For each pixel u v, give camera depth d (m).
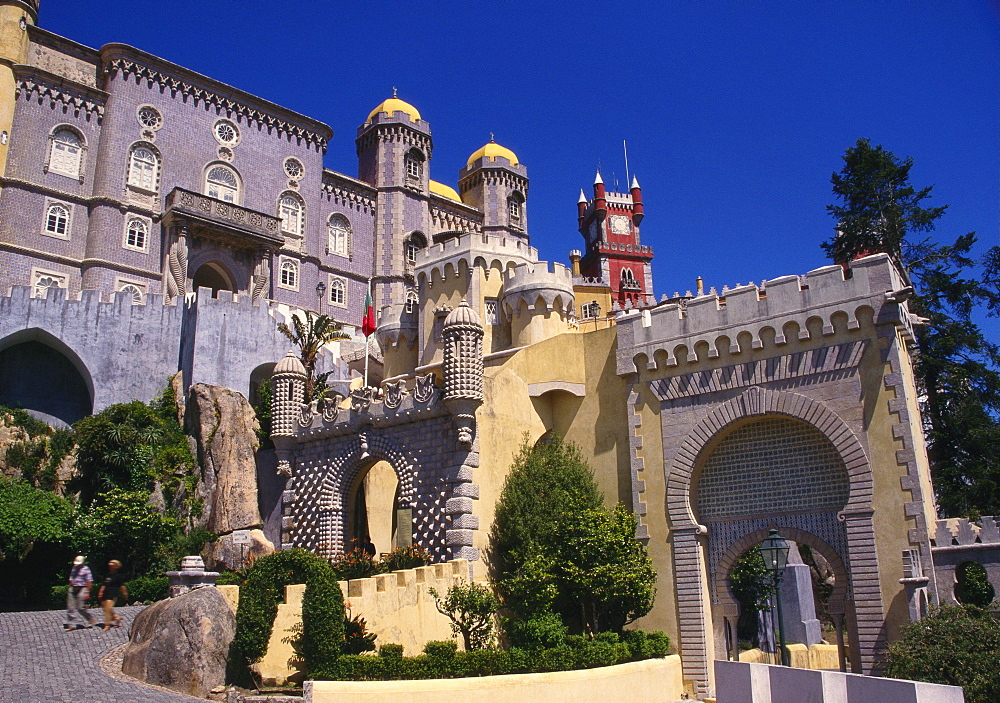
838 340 30.11
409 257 76.12
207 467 40.03
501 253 46.94
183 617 22.22
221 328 47.50
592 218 124.19
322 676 22.42
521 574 30.14
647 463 33.47
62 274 55.16
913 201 53.34
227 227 59.22
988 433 42.84
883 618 27.42
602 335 36.44
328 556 34.69
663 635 31.22
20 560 34.72
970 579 28.41
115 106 58.66
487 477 32.59
